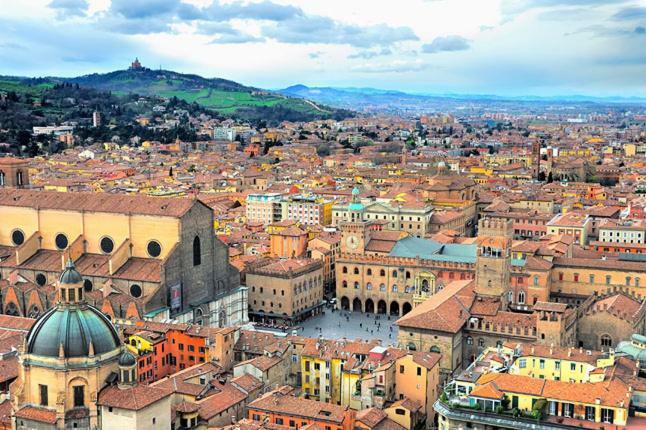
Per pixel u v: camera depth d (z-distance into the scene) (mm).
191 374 180625
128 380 150500
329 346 198750
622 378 151000
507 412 143125
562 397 142500
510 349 181750
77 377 147375
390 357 187125
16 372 176875
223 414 166250
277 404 167625
